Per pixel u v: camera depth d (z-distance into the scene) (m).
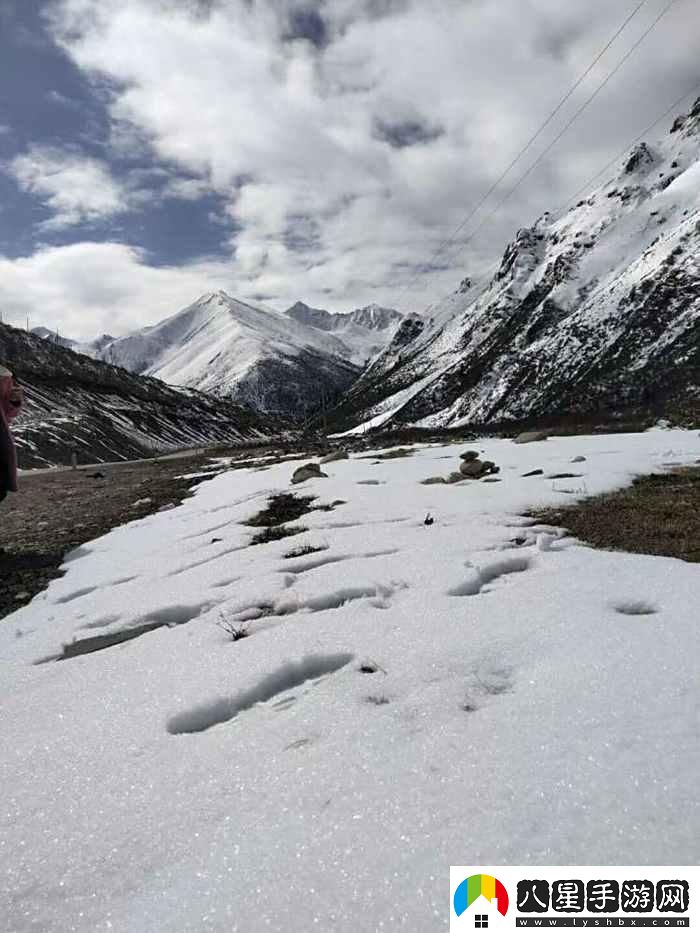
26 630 6.39
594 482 10.52
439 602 5.06
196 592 6.41
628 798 2.48
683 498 8.70
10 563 9.94
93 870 2.46
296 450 30.05
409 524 8.48
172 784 2.96
